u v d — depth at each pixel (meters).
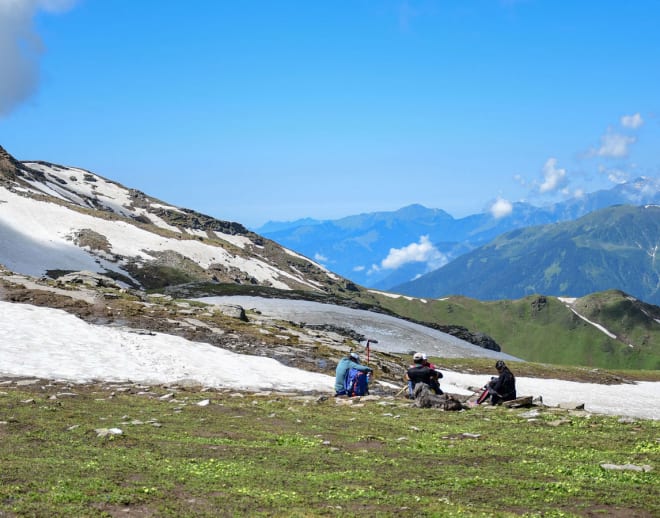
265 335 46.47
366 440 17.78
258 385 30.95
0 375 26.20
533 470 14.35
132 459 13.71
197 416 20.67
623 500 11.80
